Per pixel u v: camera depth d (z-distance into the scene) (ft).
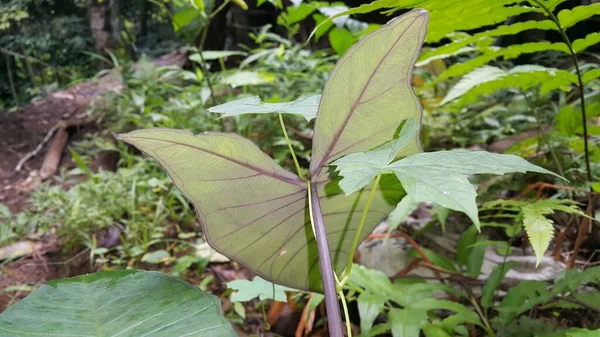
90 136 6.45
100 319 1.11
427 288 2.27
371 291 2.22
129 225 4.25
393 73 1.20
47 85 9.46
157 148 1.20
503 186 3.35
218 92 6.46
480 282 2.52
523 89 3.20
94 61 10.67
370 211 1.56
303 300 2.70
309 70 6.27
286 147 4.87
